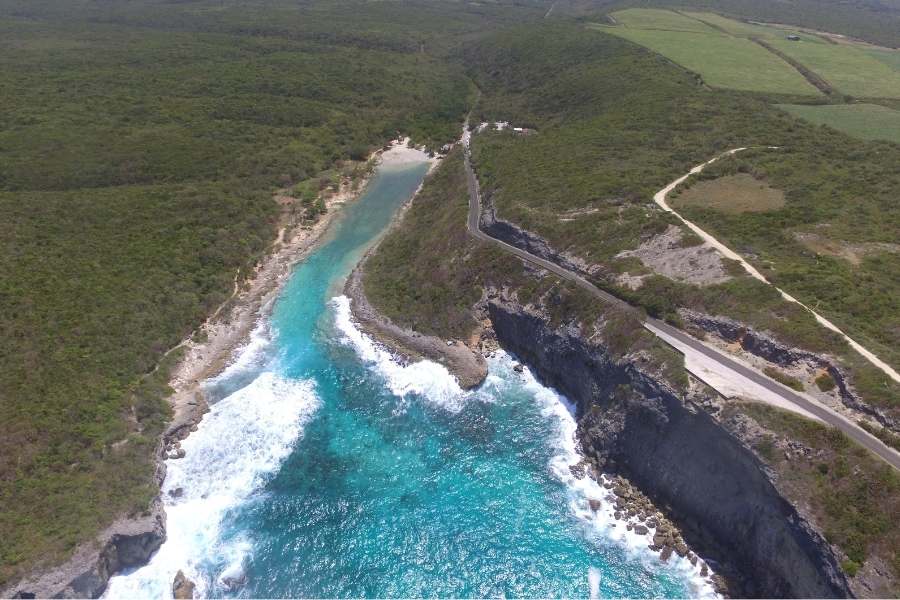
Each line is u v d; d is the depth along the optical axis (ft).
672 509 178.60
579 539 176.04
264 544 177.78
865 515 137.69
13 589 151.94
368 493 193.88
